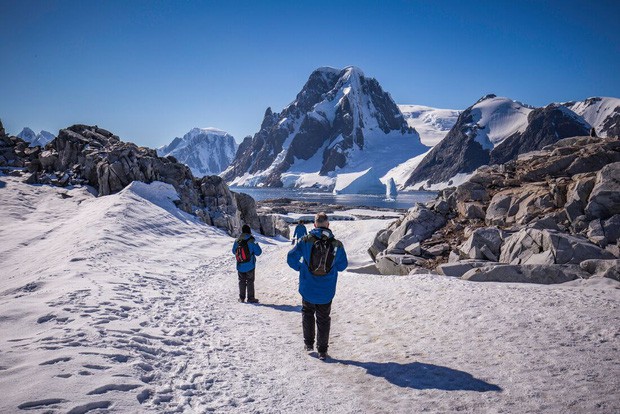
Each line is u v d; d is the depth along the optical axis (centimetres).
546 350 460
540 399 345
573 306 628
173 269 1375
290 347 565
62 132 3509
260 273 1444
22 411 284
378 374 440
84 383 341
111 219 2034
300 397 382
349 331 638
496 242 1164
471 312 643
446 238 1378
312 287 509
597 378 376
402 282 946
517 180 1502
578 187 1173
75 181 3092
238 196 3294
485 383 389
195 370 437
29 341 450
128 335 514
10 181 3002
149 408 325
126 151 2989
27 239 1895
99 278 933
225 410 344
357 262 1780
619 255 957
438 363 455
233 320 722
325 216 527
